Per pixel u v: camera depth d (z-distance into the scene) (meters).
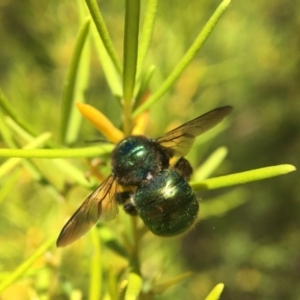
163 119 0.14
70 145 0.09
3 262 0.12
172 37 0.14
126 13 0.07
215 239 0.21
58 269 0.09
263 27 0.19
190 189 0.09
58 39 0.17
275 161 0.21
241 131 0.21
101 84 0.17
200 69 0.14
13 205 0.13
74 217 0.08
